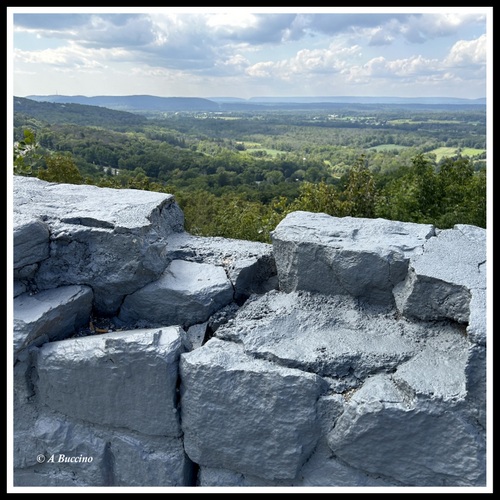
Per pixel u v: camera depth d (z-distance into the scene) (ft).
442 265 11.30
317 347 11.03
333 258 12.08
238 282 13.37
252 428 10.60
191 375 10.68
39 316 11.22
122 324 13.26
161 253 13.05
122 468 11.82
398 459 10.00
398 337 11.35
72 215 12.90
